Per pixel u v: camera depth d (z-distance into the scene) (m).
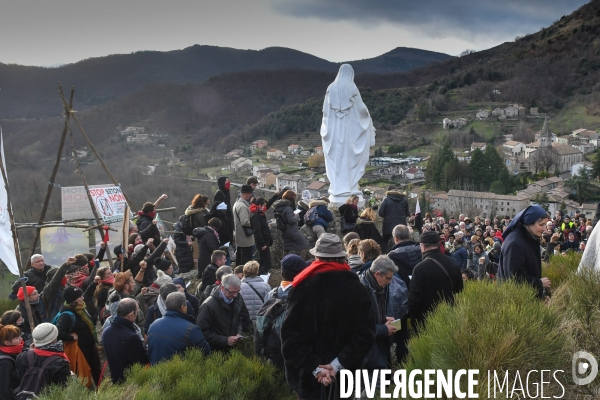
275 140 144.38
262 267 12.24
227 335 7.62
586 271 6.06
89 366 7.93
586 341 5.34
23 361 6.44
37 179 62.03
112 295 8.26
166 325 7.24
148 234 12.69
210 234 12.19
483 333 5.18
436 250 6.93
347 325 5.01
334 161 16.72
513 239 6.50
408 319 7.46
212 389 6.49
